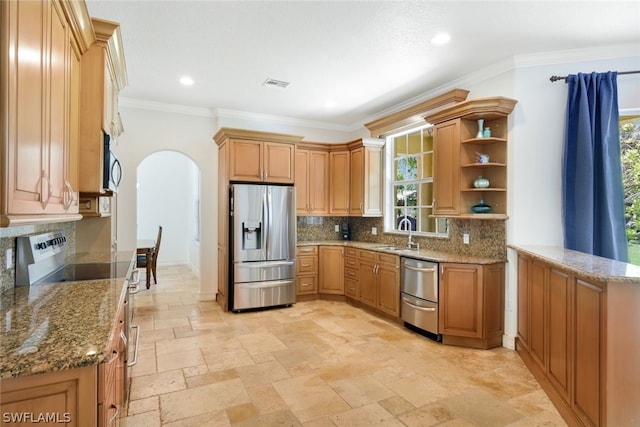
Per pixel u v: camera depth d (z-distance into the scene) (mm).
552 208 3197
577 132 3025
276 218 4676
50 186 1477
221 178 4824
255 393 2459
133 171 4684
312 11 2539
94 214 2643
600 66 3098
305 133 5730
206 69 3600
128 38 2951
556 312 2301
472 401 2369
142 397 2385
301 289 5066
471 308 3277
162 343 3381
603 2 2389
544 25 2699
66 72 1740
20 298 1663
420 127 4473
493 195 3490
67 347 1073
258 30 2814
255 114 5266
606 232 2914
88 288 1874
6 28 1067
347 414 2215
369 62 3391
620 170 2932
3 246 1766
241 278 4465
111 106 2629
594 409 1824
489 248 3496
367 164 5062
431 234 4266
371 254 4434
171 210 8328
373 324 4023
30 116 1255
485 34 2846
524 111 3262
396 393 2471
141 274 7082
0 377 915
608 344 1729
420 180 4547
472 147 3498
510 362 2988
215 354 3129
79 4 1803
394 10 2520
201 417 2162
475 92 3666
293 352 3189
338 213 5438
